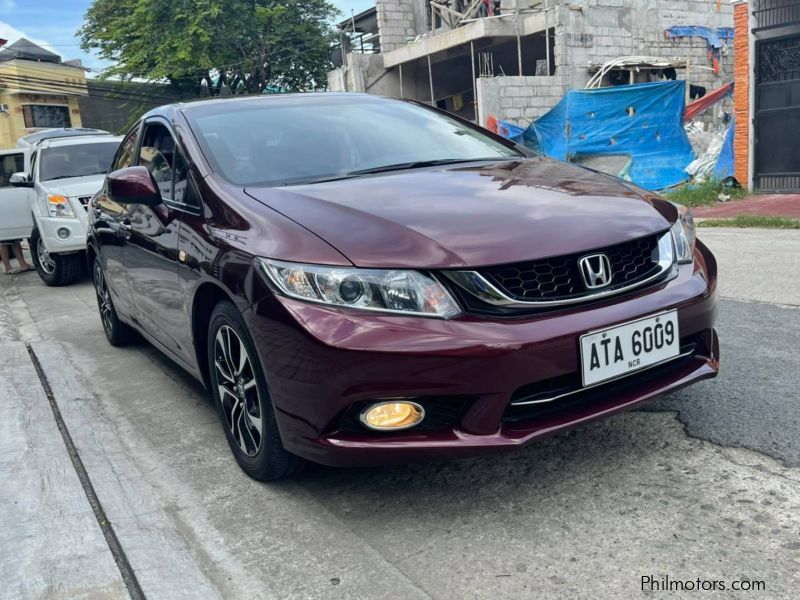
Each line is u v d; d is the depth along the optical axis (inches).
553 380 96.1
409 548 94.3
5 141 1444.4
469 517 100.1
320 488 112.4
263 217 108.1
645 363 100.8
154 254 142.2
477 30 767.7
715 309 111.3
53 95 1487.5
